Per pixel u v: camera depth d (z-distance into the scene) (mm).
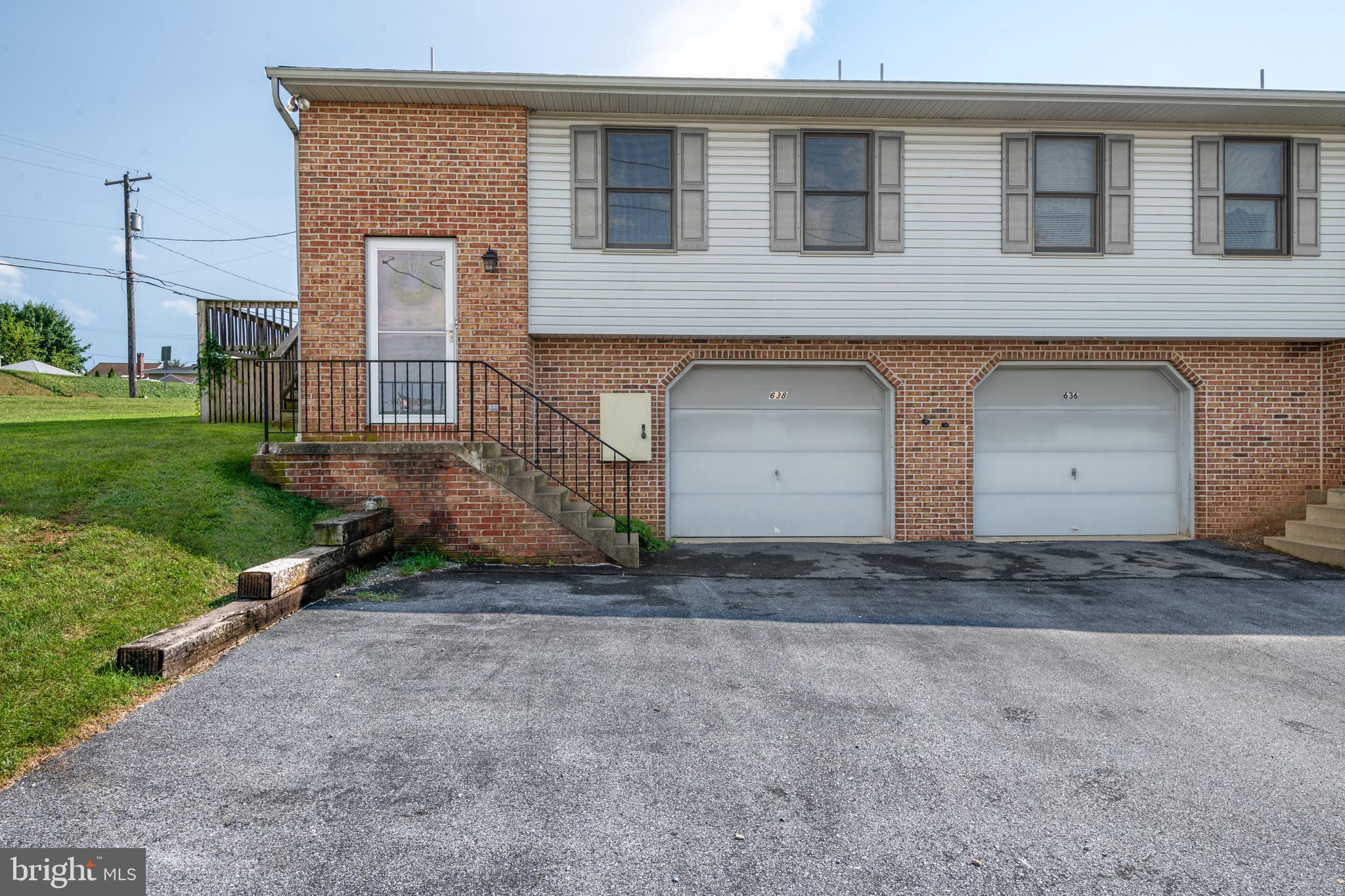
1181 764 3676
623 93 8867
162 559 5805
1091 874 2799
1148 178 9727
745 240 9500
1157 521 10383
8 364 49656
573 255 9367
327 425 9008
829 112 9359
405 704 4152
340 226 8984
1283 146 9906
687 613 6156
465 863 2791
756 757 3658
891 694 4484
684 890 2666
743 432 10148
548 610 6094
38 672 4020
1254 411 10156
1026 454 10289
